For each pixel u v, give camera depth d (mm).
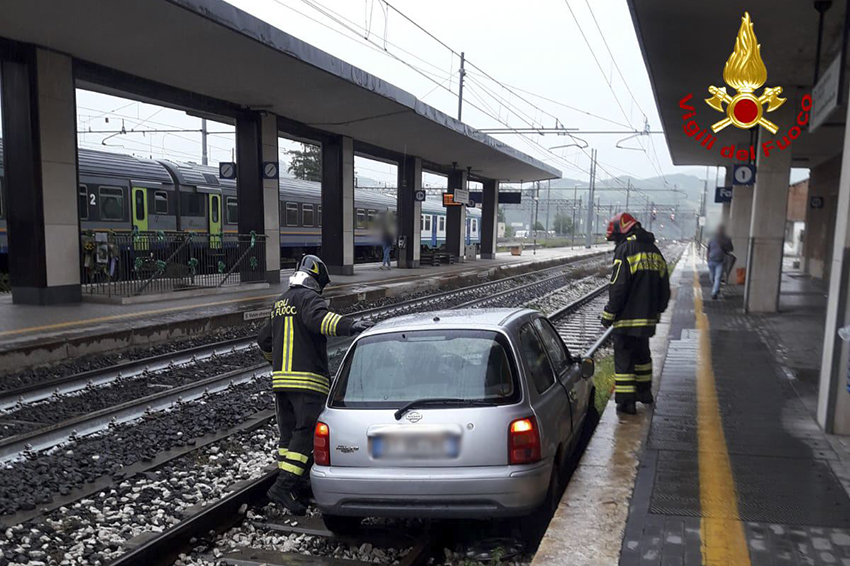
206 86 17422
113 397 8812
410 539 4812
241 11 13008
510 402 4309
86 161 22203
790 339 11242
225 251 19750
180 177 26000
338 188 25734
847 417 6047
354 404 4457
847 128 5645
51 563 4293
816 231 25781
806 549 3885
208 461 6285
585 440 6641
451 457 4176
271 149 21047
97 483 5652
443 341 4684
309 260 5609
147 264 16953
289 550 4707
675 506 4516
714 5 9352
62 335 11078
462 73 30391
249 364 11078
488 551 4594
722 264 17672
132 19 12297
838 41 10727
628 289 6539
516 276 31000
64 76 14344
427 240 44625
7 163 14117
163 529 4805
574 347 12531
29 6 11641
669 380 8258
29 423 7613
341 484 4289
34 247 14234
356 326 5141
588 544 3979
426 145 28344
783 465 5281
